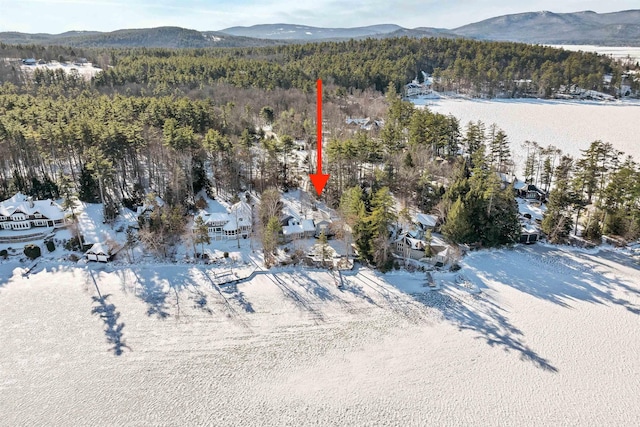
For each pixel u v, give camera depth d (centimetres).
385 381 3988
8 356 4228
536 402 3766
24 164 7669
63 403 3744
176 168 7038
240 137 8906
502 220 6166
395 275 5625
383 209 5722
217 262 5853
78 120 7638
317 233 6562
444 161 8912
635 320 4719
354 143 7844
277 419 3619
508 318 4794
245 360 4222
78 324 4681
